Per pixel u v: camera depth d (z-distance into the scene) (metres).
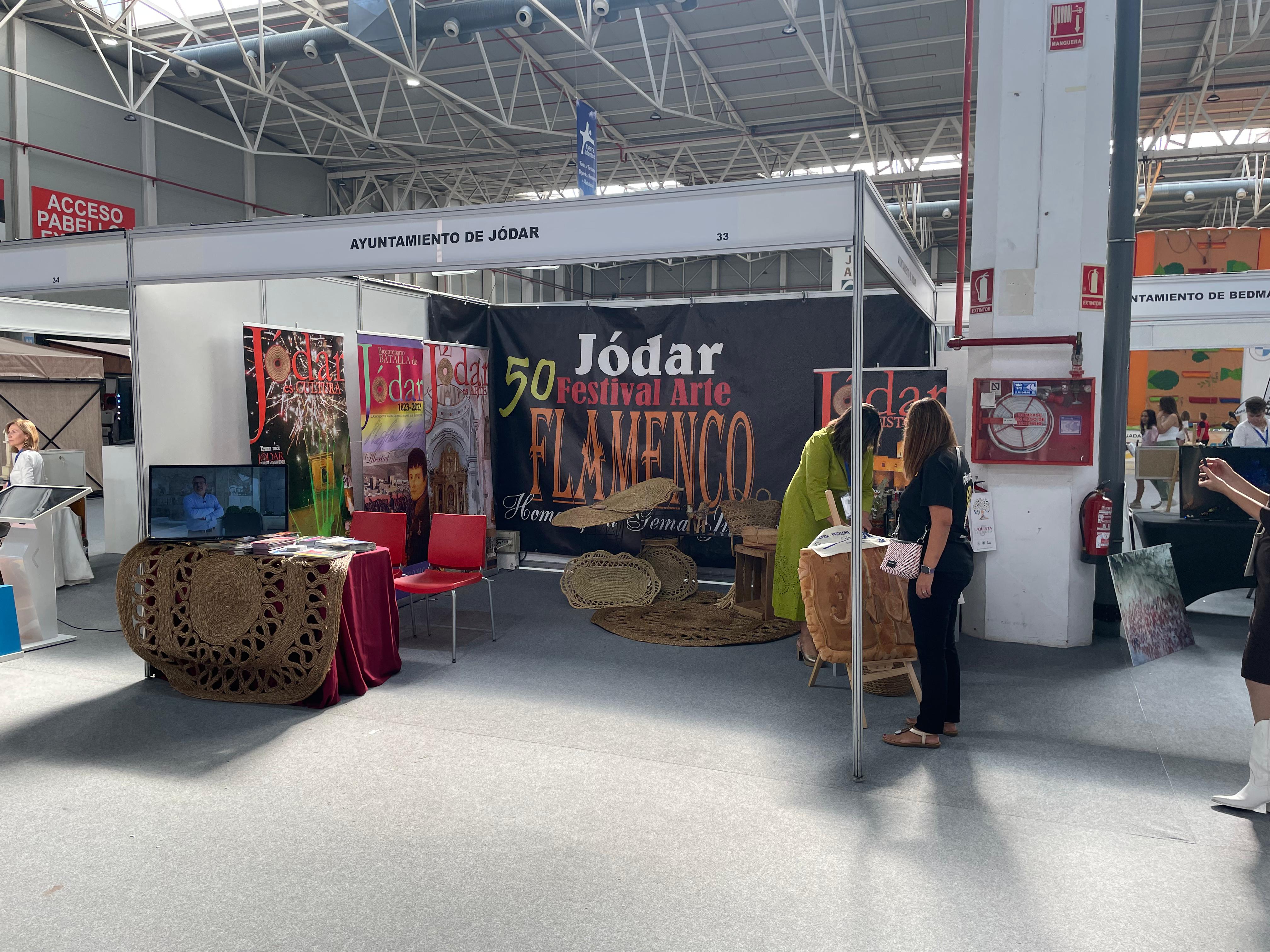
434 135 14.15
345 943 2.12
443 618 5.54
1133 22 4.86
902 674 3.72
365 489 5.75
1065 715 3.69
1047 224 4.67
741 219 3.19
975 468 4.90
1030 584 4.81
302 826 2.72
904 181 13.40
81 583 6.64
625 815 2.79
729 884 2.37
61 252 4.40
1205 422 10.45
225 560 3.97
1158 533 5.18
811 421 6.57
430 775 3.11
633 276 21.80
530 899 2.30
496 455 7.36
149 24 10.43
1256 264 9.23
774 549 5.25
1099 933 2.14
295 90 12.16
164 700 3.95
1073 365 4.59
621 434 7.03
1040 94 4.62
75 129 11.57
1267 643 2.69
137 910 2.27
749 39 10.33
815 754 3.28
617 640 5.00
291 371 5.49
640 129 13.73
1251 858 2.50
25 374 9.84
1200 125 13.16
